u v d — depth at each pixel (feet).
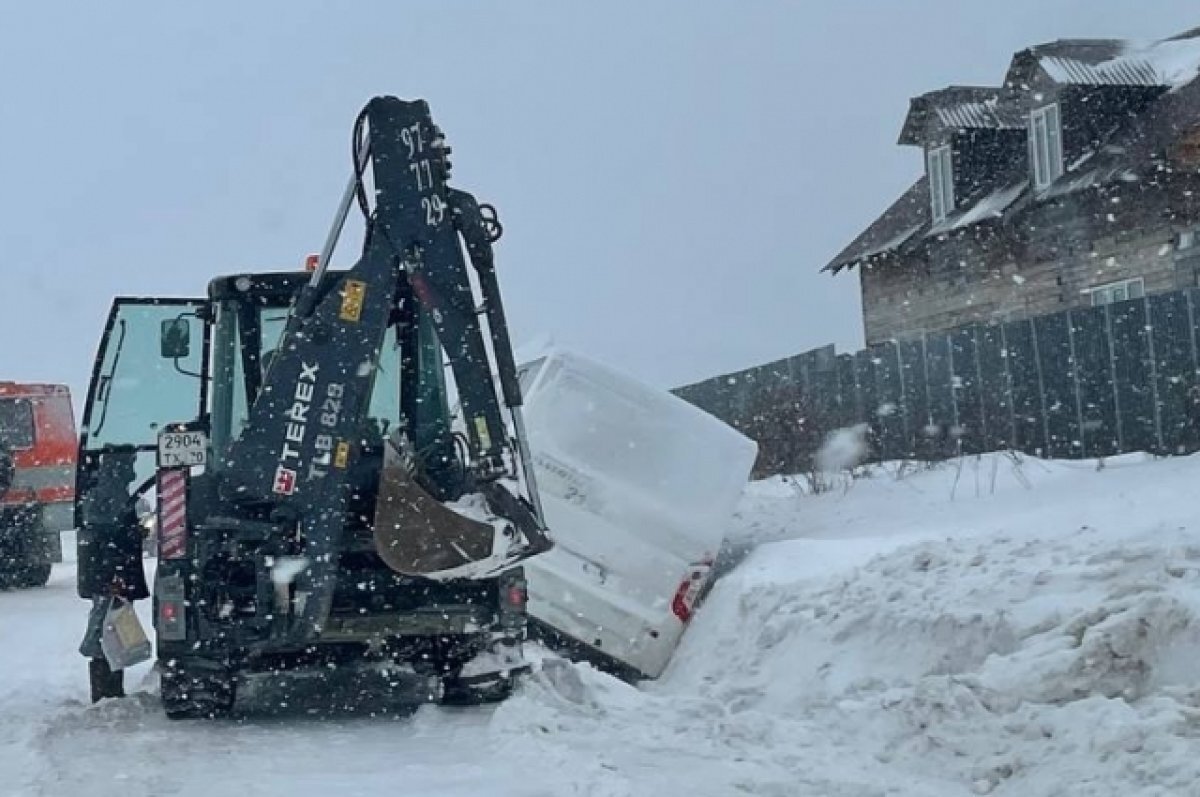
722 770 24.97
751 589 37.83
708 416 41.68
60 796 25.04
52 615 65.57
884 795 22.79
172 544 33.30
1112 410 65.36
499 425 31.99
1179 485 42.27
